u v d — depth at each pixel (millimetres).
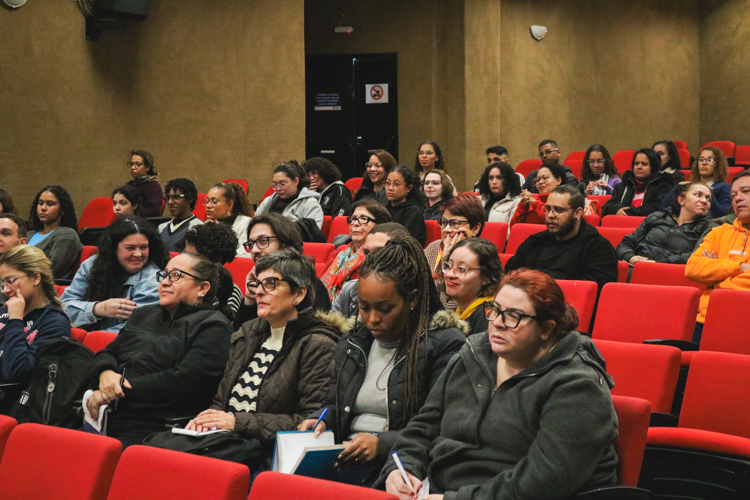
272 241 4004
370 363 2650
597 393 2146
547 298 2215
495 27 12039
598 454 2127
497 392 2303
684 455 2693
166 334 3252
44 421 3230
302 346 2932
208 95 9812
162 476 2096
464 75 11930
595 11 13852
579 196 4844
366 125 12680
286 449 2500
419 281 2604
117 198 6898
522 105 12898
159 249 4293
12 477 2338
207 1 9758
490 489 2143
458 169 12117
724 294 3801
